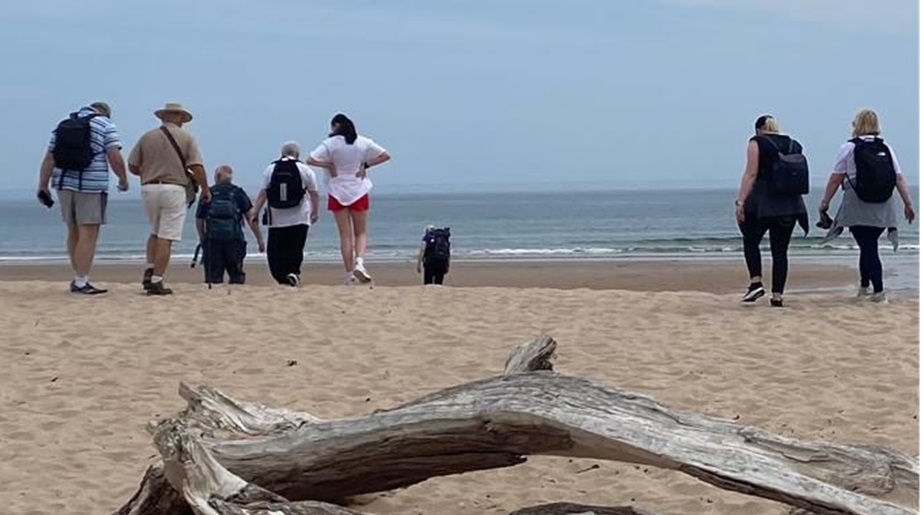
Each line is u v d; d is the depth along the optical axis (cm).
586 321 1118
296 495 574
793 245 3525
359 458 557
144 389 865
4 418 785
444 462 548
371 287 1320
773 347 993
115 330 1059
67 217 1273
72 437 746
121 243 4744
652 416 508
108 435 752
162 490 551
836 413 785
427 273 1616
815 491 473
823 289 2053
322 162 1369
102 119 1266
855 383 865
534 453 530
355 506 618
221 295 1255
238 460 567
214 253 1436
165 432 520
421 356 969
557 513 521
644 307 1200
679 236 4919
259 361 951
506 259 3325
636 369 919
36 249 4553
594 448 507
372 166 1385
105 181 1270
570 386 524
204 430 586
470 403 531
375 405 823
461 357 964
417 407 544
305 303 1198
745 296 1221
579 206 9825
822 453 502
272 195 1373
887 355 955
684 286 2334
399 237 5456
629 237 4872
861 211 1202
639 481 655
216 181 1445
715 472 483
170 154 1248
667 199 12006
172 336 1035
